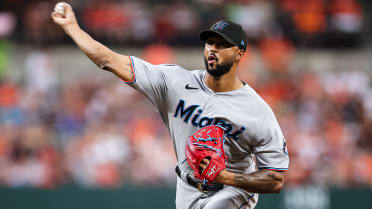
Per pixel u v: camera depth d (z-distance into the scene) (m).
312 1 53.53
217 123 13.28
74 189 30.14
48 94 41.62
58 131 38.16
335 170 36.12
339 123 41.75
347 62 51.50
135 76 12.90
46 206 29.86
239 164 14.17
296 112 42.69
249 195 14.59
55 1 49.06
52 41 48.06
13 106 39.94
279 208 30.52
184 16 50.06
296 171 34.44
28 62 45.53
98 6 49.38
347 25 53.06
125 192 30.30
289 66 49.56
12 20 48.44
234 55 12.98
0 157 34.38
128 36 48.75
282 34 51.56
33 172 33.44
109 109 39.81
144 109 40.59
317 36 52.41
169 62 47.47
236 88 13.40
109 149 34.91
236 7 51.34
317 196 31.12
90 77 45.22
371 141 41.00
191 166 12.83
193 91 13.32
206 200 14.18
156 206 30.34
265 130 13.23
